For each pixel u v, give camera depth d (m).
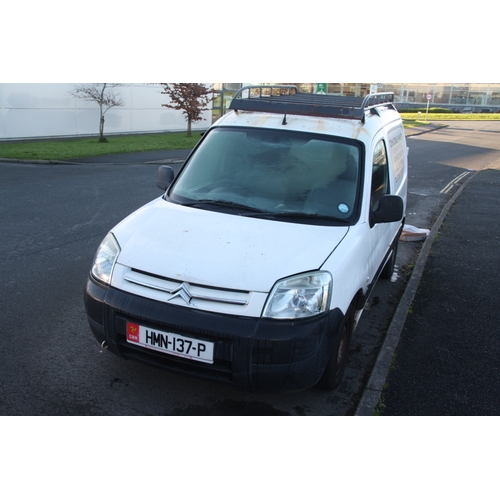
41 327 4.57
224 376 3.19
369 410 3.66
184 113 26.89
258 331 3.08
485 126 41.69
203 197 4.10
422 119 47.38
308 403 3.71
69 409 3.46
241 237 3.52
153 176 13.46
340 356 3.80
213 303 3.17
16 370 3.87
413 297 5.82
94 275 3.56
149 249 3.45
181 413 3.51
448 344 4.78
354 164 4.18
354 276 3.59
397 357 4.47
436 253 7.68
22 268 6.02
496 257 7.60
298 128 4.41
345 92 53.62
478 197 12.70
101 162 15.77
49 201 9.77
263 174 4.16
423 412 3.70
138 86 25.91
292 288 3.18
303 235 3.60
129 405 3.55
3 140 20.23
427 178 16.05
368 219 4.06
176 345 3.17
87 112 23.45
